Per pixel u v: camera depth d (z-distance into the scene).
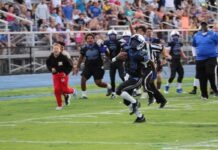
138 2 72.44
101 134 26.28
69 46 61.41
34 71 60.69
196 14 77.38
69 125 29.03
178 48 43.88
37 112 34.28
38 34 61.31
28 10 64.19
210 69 38.66
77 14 66.31
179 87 44.19
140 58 28.66
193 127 27.81
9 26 60.62
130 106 29.31
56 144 24.09
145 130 27.14
